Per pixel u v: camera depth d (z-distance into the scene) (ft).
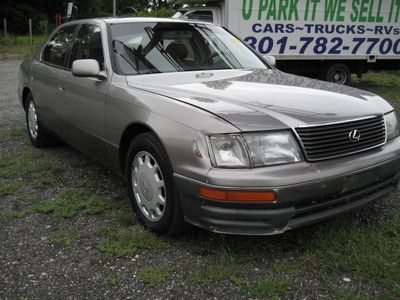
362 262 9.92
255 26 36.55
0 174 16.02
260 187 9.22
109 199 13.87
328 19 38.29
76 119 15.08
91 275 9.98
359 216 12.28
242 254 10.55
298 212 9.61
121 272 10.05
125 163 12.91
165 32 14.99
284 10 36.96
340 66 40.45
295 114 10.09
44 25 121.90
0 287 9.64
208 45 15.25
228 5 35.47
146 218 11.73
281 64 39.70
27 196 14.28
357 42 39.60
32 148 19.52
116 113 12.57
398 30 40.47
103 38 14.19
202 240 11.22
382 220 12.00
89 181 15.42
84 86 14.24
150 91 11.85
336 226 11.53
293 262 10.21
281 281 9.44
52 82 16.69
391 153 11.16
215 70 14.16
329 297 9.02
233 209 9.41
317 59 39.06
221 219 9.59
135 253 10.78
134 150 11.75
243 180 9.24
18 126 23.54
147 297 9.20
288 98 11.05
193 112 10.19
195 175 9.68
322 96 11.41
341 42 39.14
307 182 9.46
